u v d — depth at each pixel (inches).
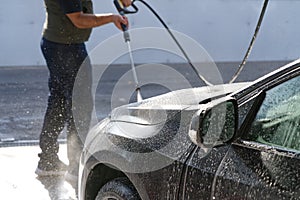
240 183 120.0
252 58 682.8
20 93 498.3
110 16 243.8
